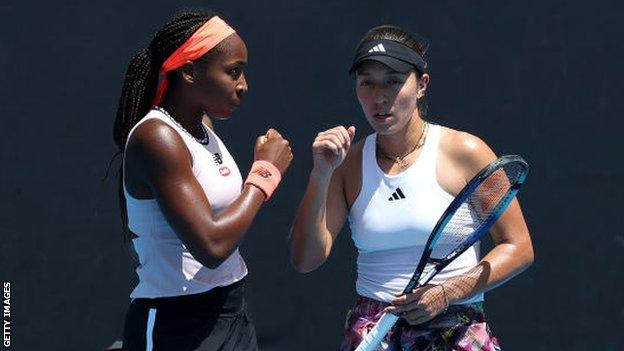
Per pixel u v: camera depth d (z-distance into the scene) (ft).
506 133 75.36
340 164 55.57
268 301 75.05
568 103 75.00
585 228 74.54
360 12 76.02
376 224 54.08
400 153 54.39
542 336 74.49
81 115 76.64
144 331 48.91
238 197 48.39
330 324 74.74
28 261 76.28
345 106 75.82
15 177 76.54
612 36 74.90
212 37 47.91
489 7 75.72
